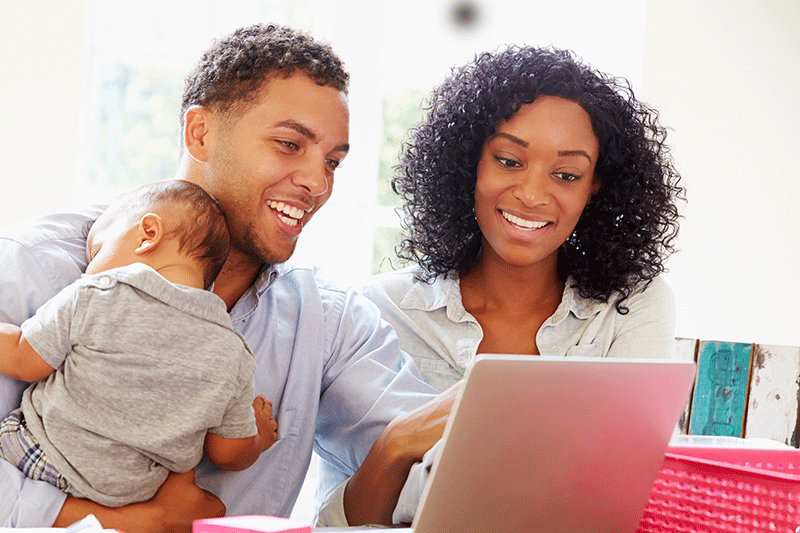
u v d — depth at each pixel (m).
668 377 0.83
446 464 0.72
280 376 1.22
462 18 2.80
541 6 2.87
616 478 0.86
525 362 0.71
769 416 1.71
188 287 0.99
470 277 1.53
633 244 1.50
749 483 0.87
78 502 0.93
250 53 1.14
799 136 2.84
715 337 2.81
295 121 1.12
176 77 2.62
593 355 1.46
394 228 2.76
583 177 1.38
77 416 0.93
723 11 2.78
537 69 1.36
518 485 0.78
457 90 1.48
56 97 2.39
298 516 2.12
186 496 0.99
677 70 2.76
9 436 0.94
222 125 1.15
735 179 2.81
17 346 0.94
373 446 1.09
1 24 2.36
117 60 2.57
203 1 2.61
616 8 2.87
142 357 0.94
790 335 2.86
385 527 0.93
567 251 1.52
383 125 2.77
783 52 2.82
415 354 1.48
